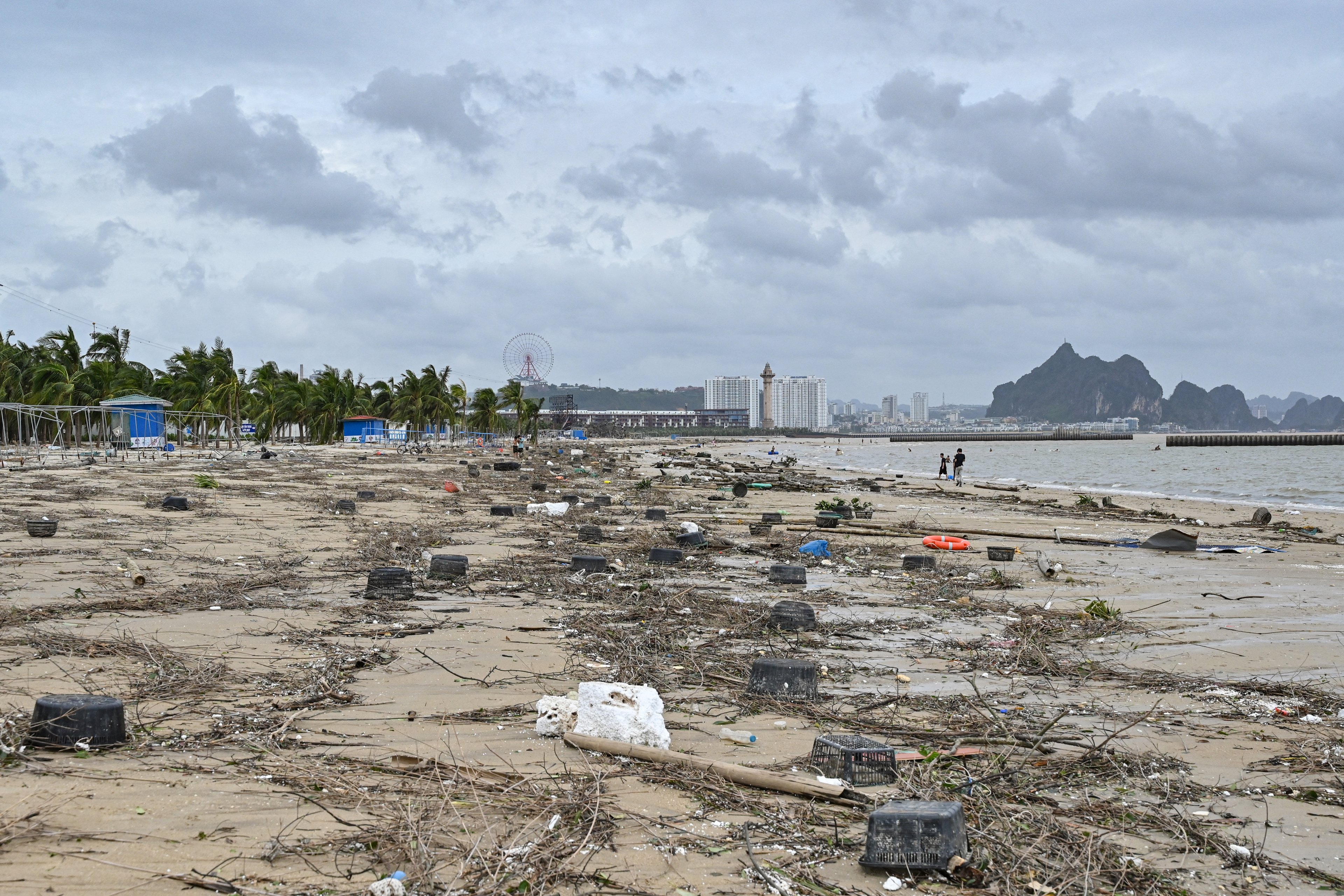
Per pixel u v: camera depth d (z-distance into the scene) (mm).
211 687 7781
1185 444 183125
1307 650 10820
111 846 4582
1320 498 43594
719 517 27156
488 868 4516
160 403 57406
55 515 20453
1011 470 75375
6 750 5852
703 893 4395
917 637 11164
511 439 124062
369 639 10000
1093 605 12867
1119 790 6035
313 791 5465
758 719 7496
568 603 12648
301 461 51844
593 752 6359
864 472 66312
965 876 4633
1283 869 4871
